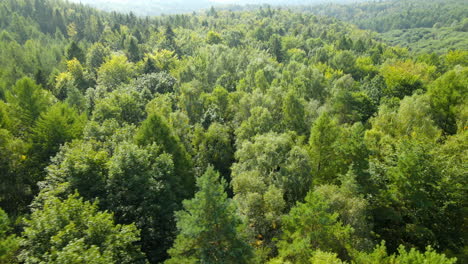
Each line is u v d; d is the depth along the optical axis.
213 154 56.59
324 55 119.94
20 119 53.00
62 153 38.88
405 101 52.31
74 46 111.56
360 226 28.12
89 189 32.78
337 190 31.41
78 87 95.50
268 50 140.62
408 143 33.59
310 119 58.94
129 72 102.81
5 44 115.81
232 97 73.31
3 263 22.62
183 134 58.00
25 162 42.09
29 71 106.44
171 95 77.50
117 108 58.59
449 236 29.78
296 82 75.56
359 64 114.62
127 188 31.72
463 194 30.12
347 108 64.88
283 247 26.62
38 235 23.11
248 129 55.94
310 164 38.53
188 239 23.75
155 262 31.84
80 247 20.11
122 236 24.23
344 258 25.86
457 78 56.12
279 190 34.38
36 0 188.00
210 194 23.05
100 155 34.16
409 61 106.81
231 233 23.22
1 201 38.16
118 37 151.25
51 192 29.77
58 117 46.72
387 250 31.80
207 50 113.88
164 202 33.75
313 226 26.39
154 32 161.62
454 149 37.41
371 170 34.84
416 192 29.84
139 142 42.00
